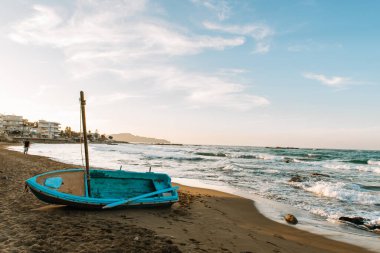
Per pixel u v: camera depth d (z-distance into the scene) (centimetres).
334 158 6109
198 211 1113
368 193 1720
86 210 952
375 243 834
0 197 1045
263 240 796
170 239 704
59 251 566
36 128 16662
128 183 1193
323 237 880
